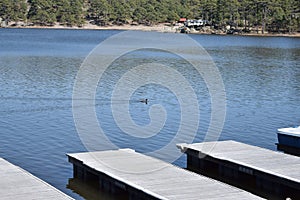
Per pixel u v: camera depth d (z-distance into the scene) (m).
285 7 196.75
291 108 50.62
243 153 31.20
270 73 77.56
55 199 23.77
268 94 58.34
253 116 46.88
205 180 26.23
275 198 27.41
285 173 27.36
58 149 36.19
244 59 99.31
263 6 198.88
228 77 71.75
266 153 31.25
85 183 29.38
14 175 26.81
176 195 24.16
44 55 100.94
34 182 25.86
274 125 43.78
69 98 53.47
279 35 192.75
